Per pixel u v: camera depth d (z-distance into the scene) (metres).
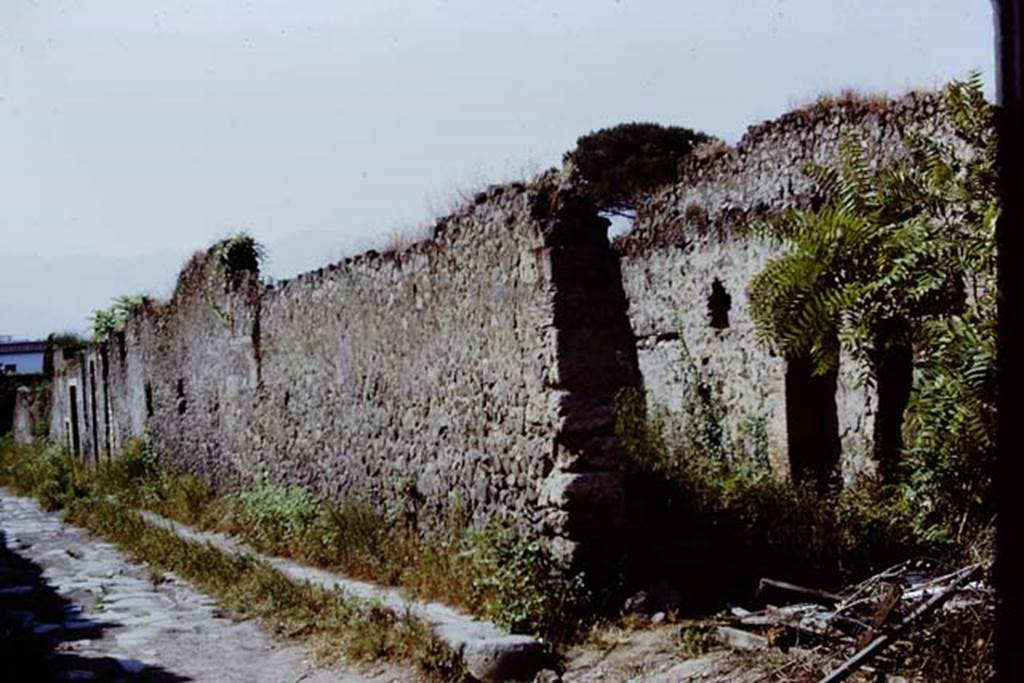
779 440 11.79
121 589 10.27
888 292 5.77
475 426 8.52
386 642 7.06
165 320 18.03
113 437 22.30
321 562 9.97
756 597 6.59
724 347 12.96
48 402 33.00
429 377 9.34
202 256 15.92
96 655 7.58
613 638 6.39
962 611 4.85
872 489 8.87
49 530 15.78
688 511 7.99
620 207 31.03
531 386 7.64
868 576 6.73
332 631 7.70
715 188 15.03
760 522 7.87
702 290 13.41
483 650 6.19
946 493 5.38
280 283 13.00
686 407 12.40
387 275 10.15
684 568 7.21
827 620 5.45
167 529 13.15
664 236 14.25
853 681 4.75
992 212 5.03
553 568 7.09
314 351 12.00
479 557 7.52
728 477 9.16
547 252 7.45
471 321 8.57
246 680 6.80
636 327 14.88
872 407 10.41
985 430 5.03
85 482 20.50
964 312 5.38
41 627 8.62
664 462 8.70
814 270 5.98
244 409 14.31
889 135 11.50
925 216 5.55
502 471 8.09
